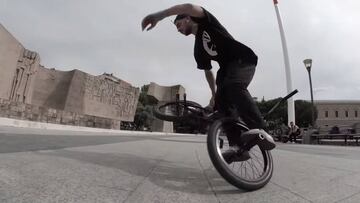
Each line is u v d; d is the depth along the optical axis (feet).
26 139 17.15
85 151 12.94
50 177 6.97
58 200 5.33
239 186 7.12
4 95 58.08
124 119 112.78
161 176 8.36
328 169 11.27
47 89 86.33
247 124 8.84
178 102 10.98
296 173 10.11
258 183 7.41
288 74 93.76
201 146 23.30
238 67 9.00
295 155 17.75
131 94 116.88
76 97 89.97
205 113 10.36
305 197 6.78
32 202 5.08
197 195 6.62
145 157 12.54
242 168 8.96
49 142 16.46
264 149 8.75
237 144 8.68
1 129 27.37
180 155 14.58
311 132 65.05
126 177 7.79
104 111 101.81
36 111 54.08
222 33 9.19
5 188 5.72
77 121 66.54
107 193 6.10
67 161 9.47
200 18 9.37
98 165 9.23
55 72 88.53
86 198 5.63
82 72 92.02
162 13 9.12
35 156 9.96
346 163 13.58
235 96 8.68
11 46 59.47
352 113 284.61
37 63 79.51
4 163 8.08
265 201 6.35
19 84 73.00
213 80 10.93
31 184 6.20
